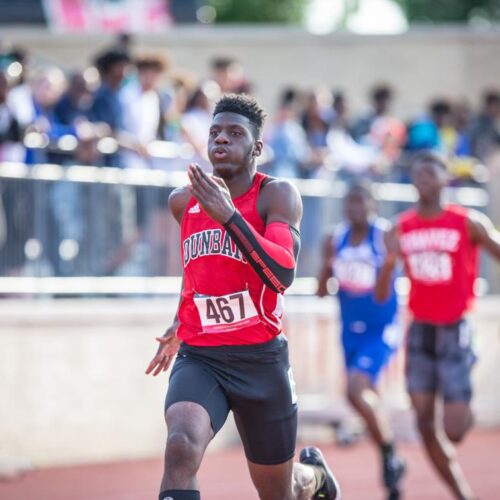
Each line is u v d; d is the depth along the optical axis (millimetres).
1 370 33500
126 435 36219
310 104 43688
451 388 27375
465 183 44906
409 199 43500
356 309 31922
